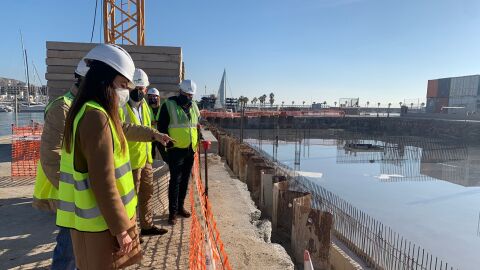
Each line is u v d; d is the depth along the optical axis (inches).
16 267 143.8
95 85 72.0
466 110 2454.5
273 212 369.1
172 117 183.8
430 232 586.2
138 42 601.6
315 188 718.5
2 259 150.4
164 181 213.8
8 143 496.1
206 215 175.5
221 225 212.7
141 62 386.3
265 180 418.6
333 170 1131.9
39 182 108.8
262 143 1828.2
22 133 444.1
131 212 79.7
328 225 283.1
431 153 1505.9
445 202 769.6
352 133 2301.9
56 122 102.3
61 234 104.7
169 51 390.3
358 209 708.0
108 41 589.9
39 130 463.8
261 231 216.2
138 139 131.7
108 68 73.6
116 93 75.2
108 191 68.9
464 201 776.9
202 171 371.6
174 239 173.9
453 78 2645.2
